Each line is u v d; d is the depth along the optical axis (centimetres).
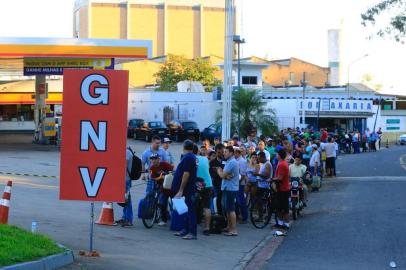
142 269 909
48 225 1211
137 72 9656
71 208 1491
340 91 7425
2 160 2717
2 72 4912
